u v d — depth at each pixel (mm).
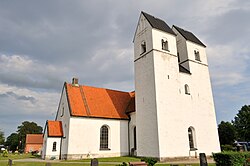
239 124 62281
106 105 35062
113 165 20375
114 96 38281
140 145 29438
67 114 31141
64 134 30891
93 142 30547
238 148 35188
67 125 30266
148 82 30000
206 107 33000
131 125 33969
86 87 36625
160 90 28547
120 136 33188
